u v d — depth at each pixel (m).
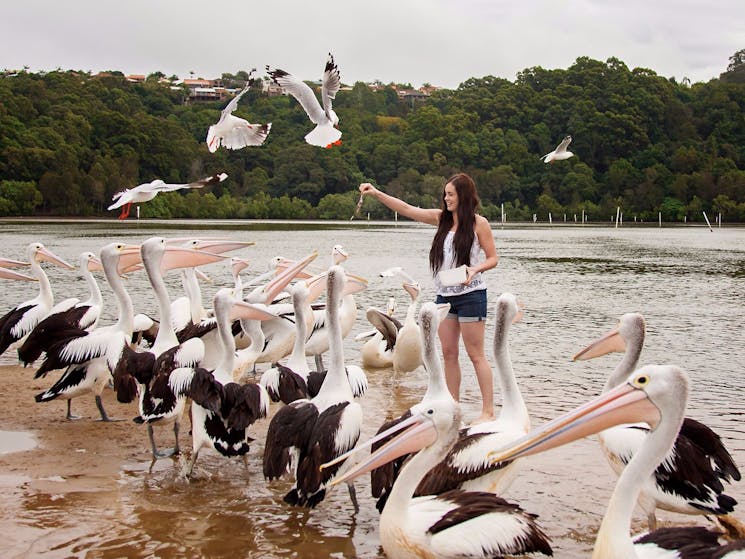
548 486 7.10
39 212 79.25
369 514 6.66
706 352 13.10
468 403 9.80
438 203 92.75
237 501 6.84
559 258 36.72
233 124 9.19
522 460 6.22
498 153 101.75
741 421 8.87
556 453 7.96
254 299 10.41
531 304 19.45
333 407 6.63
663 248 45.97
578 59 114.00
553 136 105.94
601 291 22.44
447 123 105.12
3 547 5.80
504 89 113.31
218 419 7.16
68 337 9.30
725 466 5.90
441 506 5.45
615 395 4.61
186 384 7.29
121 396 8.39
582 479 7.27
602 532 4.55
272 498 6.94
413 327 10.98
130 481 7.25
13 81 90.69
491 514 5.20
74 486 7.07
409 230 72.56
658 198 98.81
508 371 6.69
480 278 8.38
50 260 12.32
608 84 107.81
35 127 82.00
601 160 103.69
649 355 12.84
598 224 96.50
